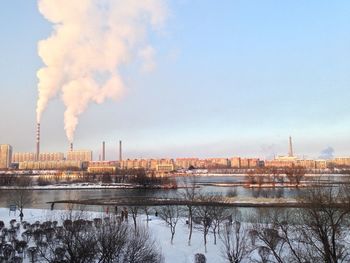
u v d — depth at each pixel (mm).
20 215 85250
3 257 48375
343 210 40656
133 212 80375
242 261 52531
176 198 132000
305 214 57156
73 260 35312
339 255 39594
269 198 131500
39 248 50531
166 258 54719
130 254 38969
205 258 51250
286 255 49125
